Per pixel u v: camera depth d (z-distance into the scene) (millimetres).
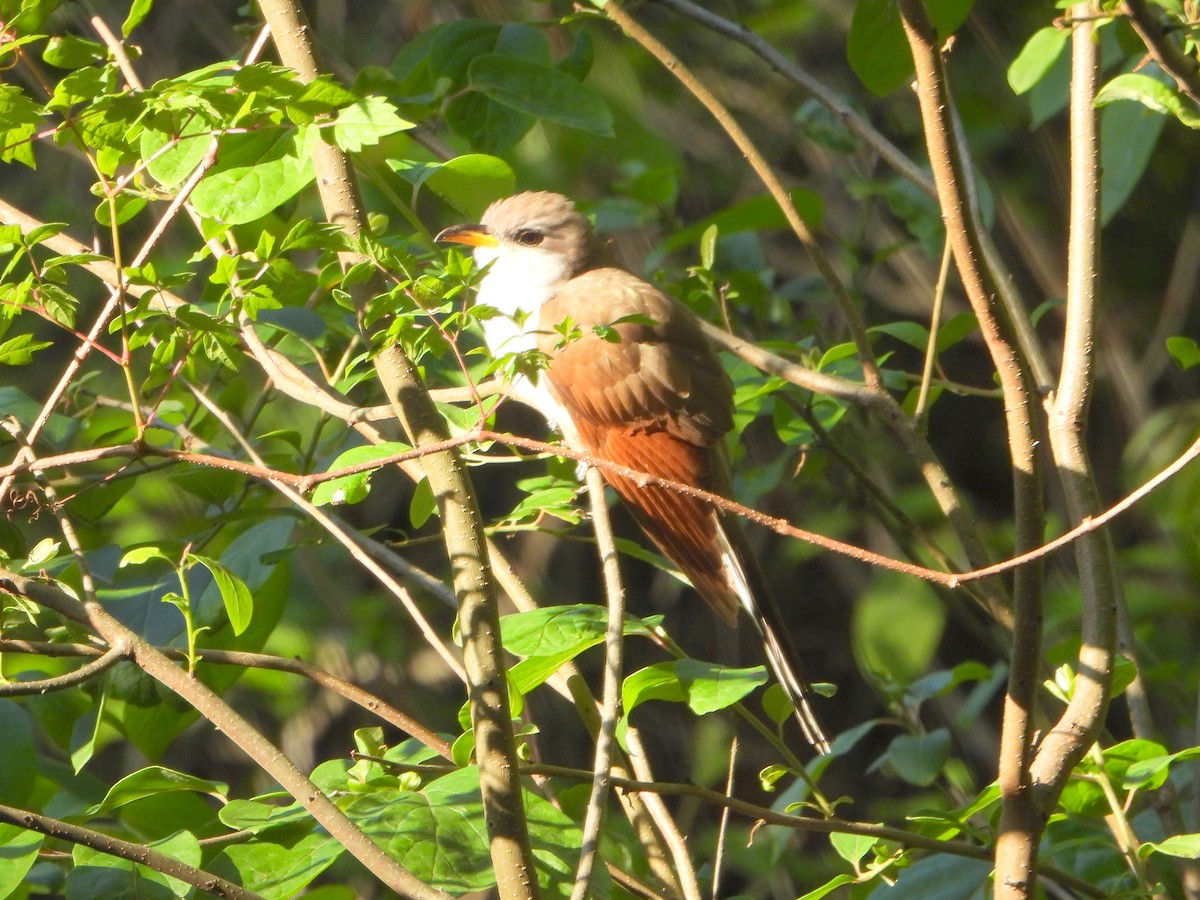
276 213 7773
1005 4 12633
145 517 11094
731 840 13086
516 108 6945
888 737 14961
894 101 13477
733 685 5055
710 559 7355
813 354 7852
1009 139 13117
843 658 15227
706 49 13531
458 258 4359
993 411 15203
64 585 4754
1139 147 7582
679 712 14789
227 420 6328
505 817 4375
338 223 5234
